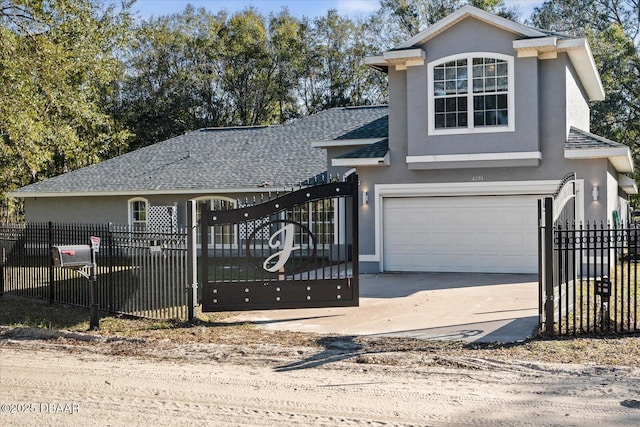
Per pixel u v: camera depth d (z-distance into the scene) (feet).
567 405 21.63
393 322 37.47
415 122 58.54
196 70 158.20
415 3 163.73
